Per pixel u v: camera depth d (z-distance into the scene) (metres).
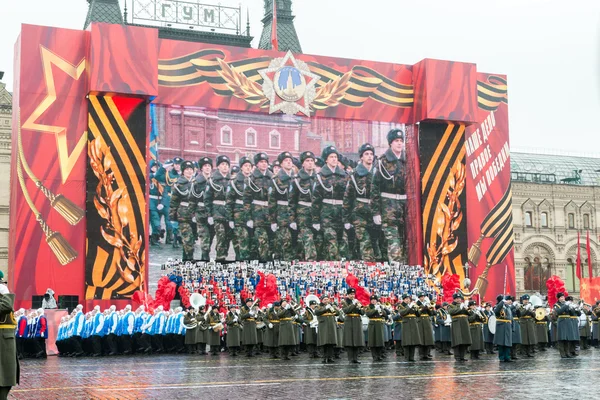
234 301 46.00
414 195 52.97
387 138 53.16
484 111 55.22
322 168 51.53
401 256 52.53
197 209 48.69
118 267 45.62
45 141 45.16
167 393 21.03
